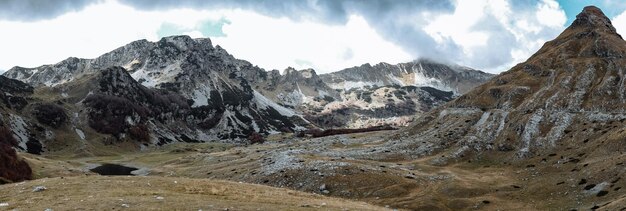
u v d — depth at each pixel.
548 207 90.69
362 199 109.06
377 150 168.88
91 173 172.00
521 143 146.25
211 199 53.59
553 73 186.25
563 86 170.75
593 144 125.00
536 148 140.50
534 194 100.75
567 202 91.19
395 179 117.75
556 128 146.12
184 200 50.56
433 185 114.12
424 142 171.62
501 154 145.88
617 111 144.00
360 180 119.06
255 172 142.88
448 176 123.31
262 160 159.62
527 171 124.25
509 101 184.00
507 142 149.62
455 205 97.88
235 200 55.00
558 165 120.62
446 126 185.38
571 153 127.81
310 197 67.75
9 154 144.00
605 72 172.62
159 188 60.28
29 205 45.72
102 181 62.69
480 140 157.12
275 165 143.00
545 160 129.62
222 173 157.12
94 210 43.25
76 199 48.97
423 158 157.62
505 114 169.62
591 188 93.88
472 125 177.00
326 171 126.88
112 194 52.88
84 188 56.66
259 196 60.22
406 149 167.75
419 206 97.12
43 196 50.91
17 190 55.09
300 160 142.00
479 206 95.50
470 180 116.06
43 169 157.00
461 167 143.00
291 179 127.94
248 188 67.62
